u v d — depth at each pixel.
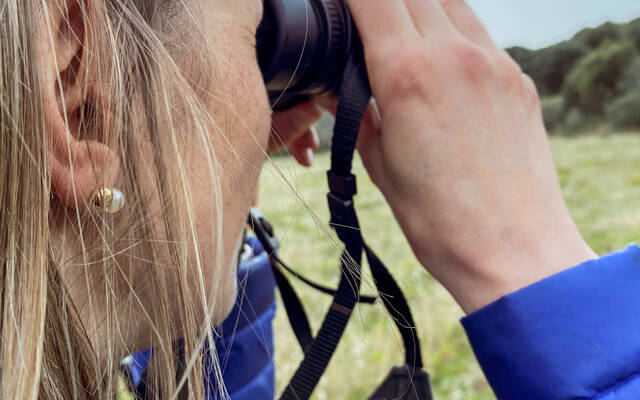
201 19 0.43
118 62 0.37
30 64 0.34
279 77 0.60
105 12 0.37
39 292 0.36
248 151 0.47
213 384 0.55
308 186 6.14
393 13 0.60
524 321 0.51
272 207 5.35
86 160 0.37
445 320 2.88
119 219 0.39
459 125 0.57
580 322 0.50
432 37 0.59
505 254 0.54
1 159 0.34
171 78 0.39
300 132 0.80
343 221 0.62
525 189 0.56
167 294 0.41
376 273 0.66
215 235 0.44
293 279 3.81
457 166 0.56
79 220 0.37
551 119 21.70
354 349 2.64
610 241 4.59
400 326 0.66
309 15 0.59
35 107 0.34
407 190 0.59
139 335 0.43
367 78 0.62
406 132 0.58
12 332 0.36
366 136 0.66
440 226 0.56
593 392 0.48
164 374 0.42
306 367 0.62
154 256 0.40
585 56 21.86
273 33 0.57
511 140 0.58
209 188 0.42
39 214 0.35
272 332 1.04
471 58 0.58
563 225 0.56
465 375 2.45
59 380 0.38
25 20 0.34
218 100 0.43
